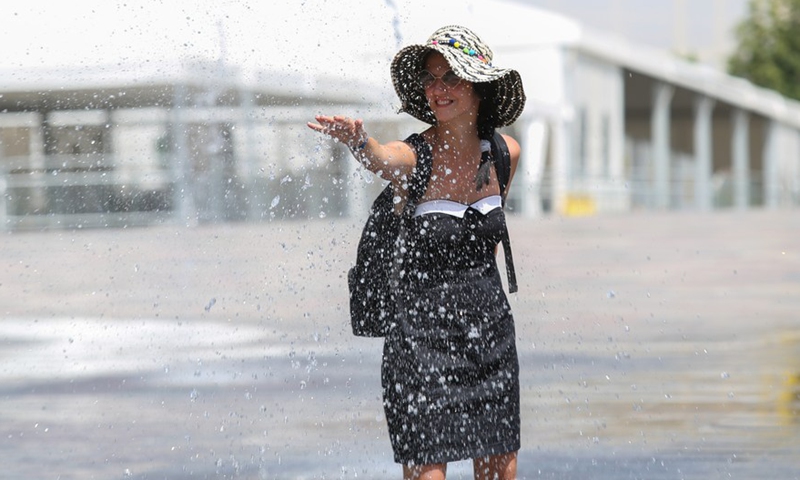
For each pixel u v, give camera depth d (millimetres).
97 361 11836
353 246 26156
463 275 5652
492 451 5633
